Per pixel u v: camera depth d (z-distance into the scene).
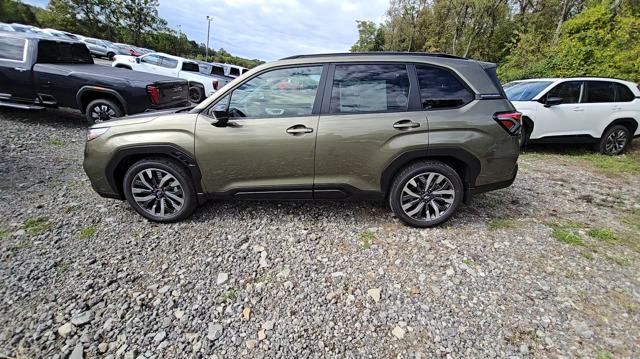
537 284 2.43
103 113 6.02
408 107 2.87
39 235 2.82
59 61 6.34
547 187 4.52
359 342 1.92
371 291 2.32
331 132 2.81
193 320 2.04
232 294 2.26
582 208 3.82
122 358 1.77
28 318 1.99
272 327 2.01
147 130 2.90
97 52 23.27
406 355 1.84
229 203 3.55
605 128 6.32
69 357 1.76
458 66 2.92
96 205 3.42
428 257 2.72
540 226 3.31
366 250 2.80
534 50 16.67
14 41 5.91
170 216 3.10
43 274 2.36
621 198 4.19
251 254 2.70
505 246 2.92
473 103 2.88
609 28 11.45
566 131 6.21
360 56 2.93
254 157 2.87
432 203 3.07
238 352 1.84
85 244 2.74
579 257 2.79
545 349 1.88
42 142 5.32
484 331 2.00
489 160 2.93
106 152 2.93
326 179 2.95
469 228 3.20
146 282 2.34
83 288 2.25
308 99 2.87
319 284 2.38
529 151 6.75
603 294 2.34
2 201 3.35
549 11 23.89
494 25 25.16
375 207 3.55
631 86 6.45
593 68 10.56
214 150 2.85
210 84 11.88
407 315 2.12
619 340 1.94
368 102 2.87
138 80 5.96
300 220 3.25
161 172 3.01
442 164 2.96
